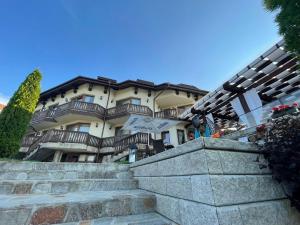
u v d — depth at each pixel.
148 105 15.05
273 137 1.64
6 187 2.32
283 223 1.43
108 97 15.15
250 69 3.93
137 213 2.00
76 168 3.53
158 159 2.27
